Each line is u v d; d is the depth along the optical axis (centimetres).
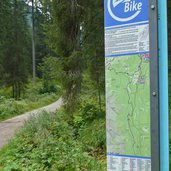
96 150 919
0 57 3625
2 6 2933
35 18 5400
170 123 763
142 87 276
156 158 265
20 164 729
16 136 1082
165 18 266
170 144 615
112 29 291
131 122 283
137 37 277
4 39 3145
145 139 275
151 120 269
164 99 266
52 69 1417
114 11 289
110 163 296
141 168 277
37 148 820
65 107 1394
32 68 5888
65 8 1357
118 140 290
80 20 1365
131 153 283
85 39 1354
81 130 1151
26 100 3541
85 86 1462
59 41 1386
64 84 1386
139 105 278
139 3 275
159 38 267
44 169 670
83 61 1362
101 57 1338
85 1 1341
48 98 4031
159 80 267
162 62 267
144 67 274
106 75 297
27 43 5094
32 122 1213
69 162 666
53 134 1066
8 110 2377
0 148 1030
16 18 4328
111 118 295
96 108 1341
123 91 287
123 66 286
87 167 664
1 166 779
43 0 1503
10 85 4275
